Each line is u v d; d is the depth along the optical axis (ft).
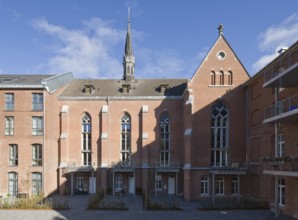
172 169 130.41
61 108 138.41
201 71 122.21
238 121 120.16
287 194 84.33
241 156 119.44
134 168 133.08
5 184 126.00
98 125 138.62
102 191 127.13
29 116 127.44
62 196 126.31
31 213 87.30
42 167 126.00
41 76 148.56
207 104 120.88
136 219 80.48
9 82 130.72
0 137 127.03
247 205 97.25
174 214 87.20
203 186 119.03
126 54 159.63
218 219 80.59
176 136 135.85
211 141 120.88
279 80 75.92
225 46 123.03
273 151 94.94
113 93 143.02
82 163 137.90
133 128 137.59
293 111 67.51
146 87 148.05
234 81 121.29
